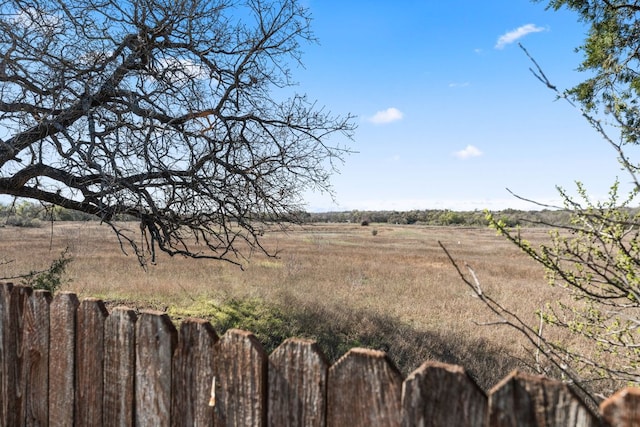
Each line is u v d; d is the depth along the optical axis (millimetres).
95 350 1602
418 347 8977
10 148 4484
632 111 3457
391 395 1093
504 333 9602
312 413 1204
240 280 14703
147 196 5238
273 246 33625
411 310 11969
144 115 5156
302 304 11180
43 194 5445
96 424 1596
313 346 1209
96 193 4781
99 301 1604
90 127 4781
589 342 6484
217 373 1353
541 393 911
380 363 1107
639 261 2498
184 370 1416
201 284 13336
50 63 4730
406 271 20766
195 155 5754
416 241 50719
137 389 1505
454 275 19844
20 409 1799
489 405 960
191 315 9781
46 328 1727
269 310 10594
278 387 1258
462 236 62812
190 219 5938
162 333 1455
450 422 1009
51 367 1709
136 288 12203
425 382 1042
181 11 5414
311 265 20734
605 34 4801
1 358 1851
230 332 1330
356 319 10438
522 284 17359
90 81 4949
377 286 15773
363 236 59094
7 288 1835
